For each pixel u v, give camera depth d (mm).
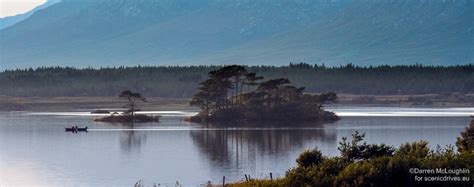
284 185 100000
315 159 119875
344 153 127312
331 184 96250
